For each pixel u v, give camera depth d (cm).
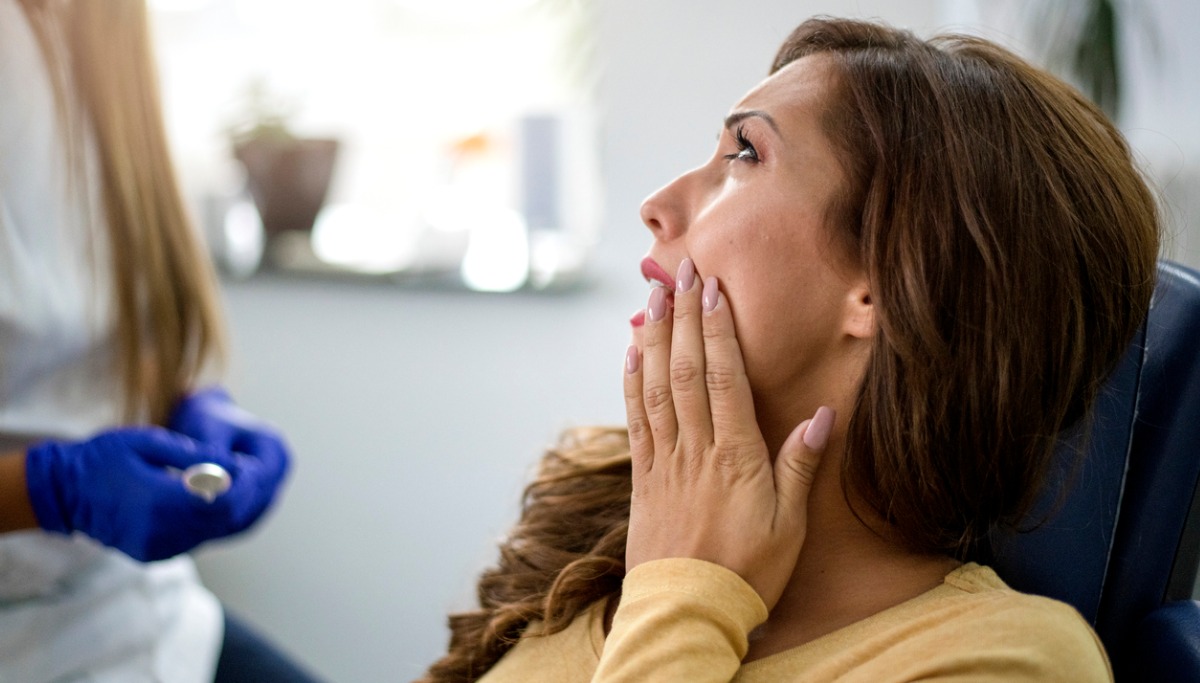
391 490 207
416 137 226
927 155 73
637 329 84
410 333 205
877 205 73
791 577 80
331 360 211
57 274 113
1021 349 73
